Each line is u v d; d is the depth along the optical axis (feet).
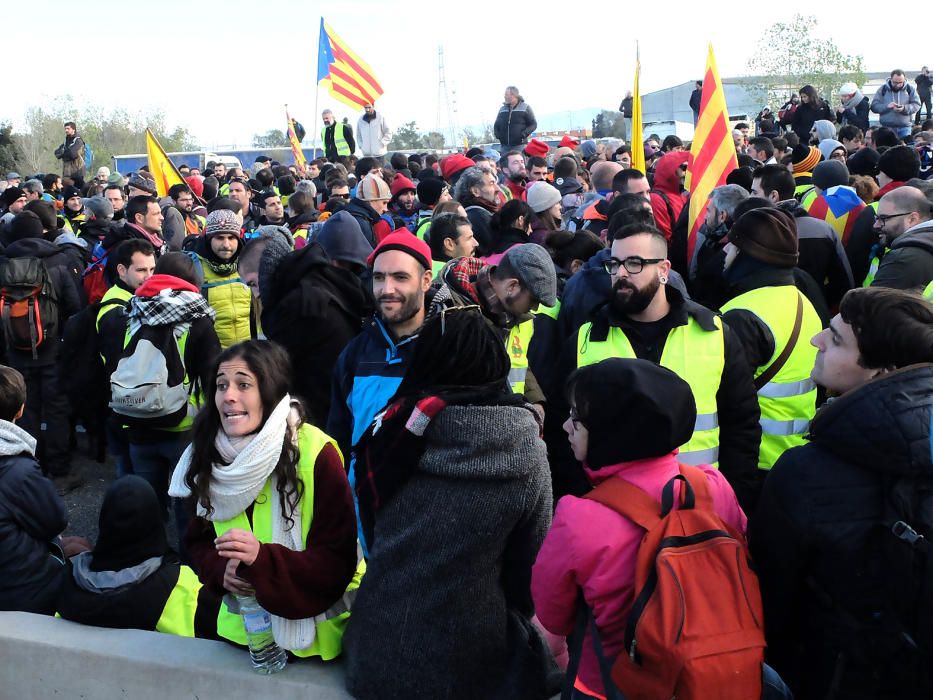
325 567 9.65
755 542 7.84
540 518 8.63
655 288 11.73
